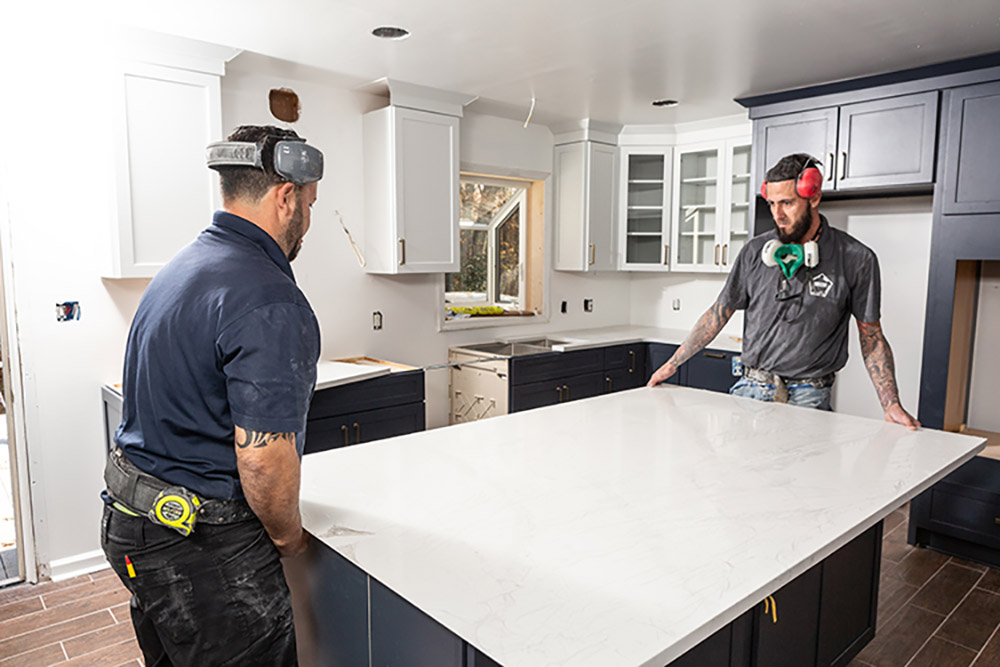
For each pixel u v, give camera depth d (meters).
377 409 3.24
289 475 1.14
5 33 2.52
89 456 2.85
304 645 1.34
